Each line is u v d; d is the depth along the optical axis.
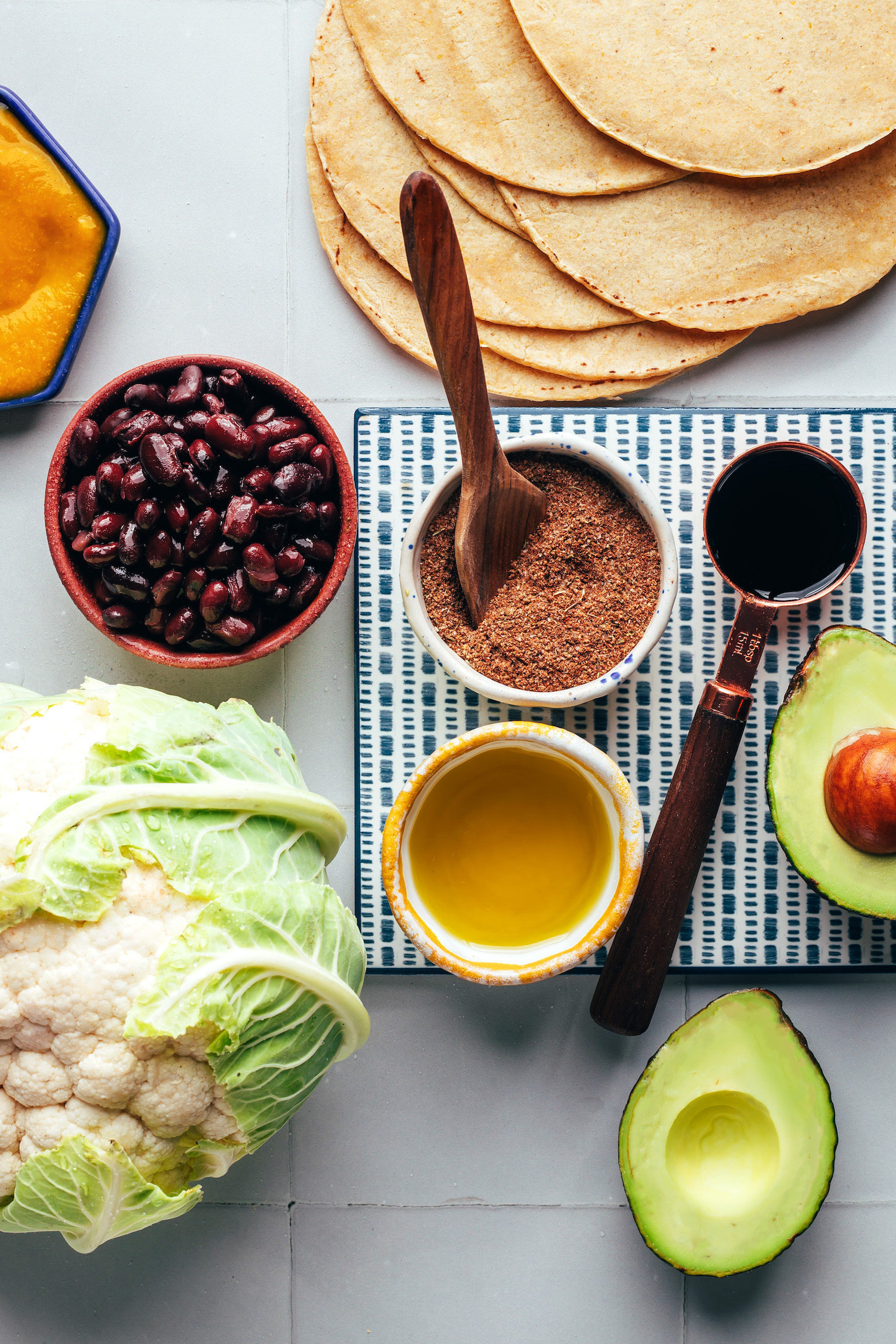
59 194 0.68
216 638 0.66
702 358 0.69
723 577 0.67
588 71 0.67
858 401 0.70
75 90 0.70
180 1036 0.58
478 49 0.67
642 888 0.66
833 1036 0.70
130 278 0.70
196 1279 0.70
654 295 0.68
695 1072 0.65
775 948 0.69
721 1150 0.68
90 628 0.70
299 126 0.70
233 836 0.61
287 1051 0.61
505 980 0.64
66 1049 0.60
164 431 0.65
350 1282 0.69
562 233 0.68
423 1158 0.70
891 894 0.65
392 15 0.68
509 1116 0.70
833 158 0.67
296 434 0.66
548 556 0.66
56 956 0.60
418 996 0.70
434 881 0.67
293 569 0.65
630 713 0.69
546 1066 0.70
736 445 0.69
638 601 0.66
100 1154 0.60
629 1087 0.69
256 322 0.70
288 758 0.65
